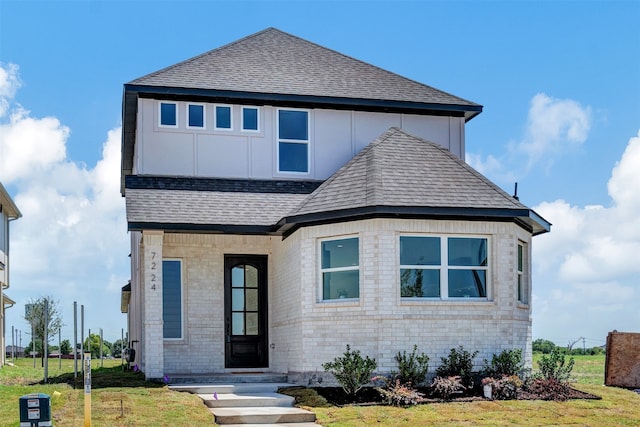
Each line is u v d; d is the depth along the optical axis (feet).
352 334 52.31
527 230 58.34
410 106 66.90
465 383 51.24
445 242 53.67
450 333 52.54
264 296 63.62
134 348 79.77
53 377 64.75
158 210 56.85
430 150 58.80
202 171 63.36
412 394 47.03
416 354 51.62
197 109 64.03
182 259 61.98
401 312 51.78
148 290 55.01
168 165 62.69
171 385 52.44
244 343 62.90
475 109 68.44
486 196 53.98
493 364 52.16
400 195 52.49
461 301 53.11
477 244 54.44
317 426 41.81
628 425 43.57
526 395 50.03
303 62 71.67
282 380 55.93
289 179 65.00
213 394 50.06
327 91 65.98
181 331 61.36
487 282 54.19
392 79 71.36
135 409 42.16
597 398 51.24
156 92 61.98
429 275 53.21
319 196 55.67
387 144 58.90
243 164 64.34
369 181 54.13
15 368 88.74
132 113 66.39
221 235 62.90
